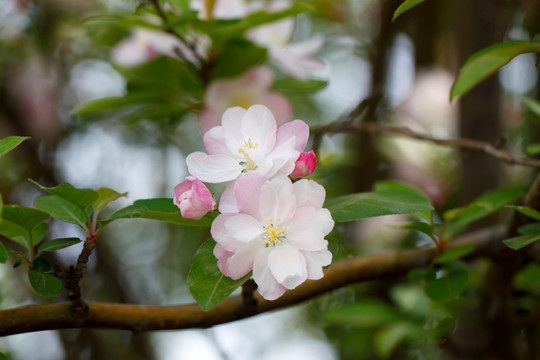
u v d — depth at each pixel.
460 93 0.67
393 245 1.05
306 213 0.63
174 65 0.85
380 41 1.07
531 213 0.68
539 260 0.76
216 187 1.02
